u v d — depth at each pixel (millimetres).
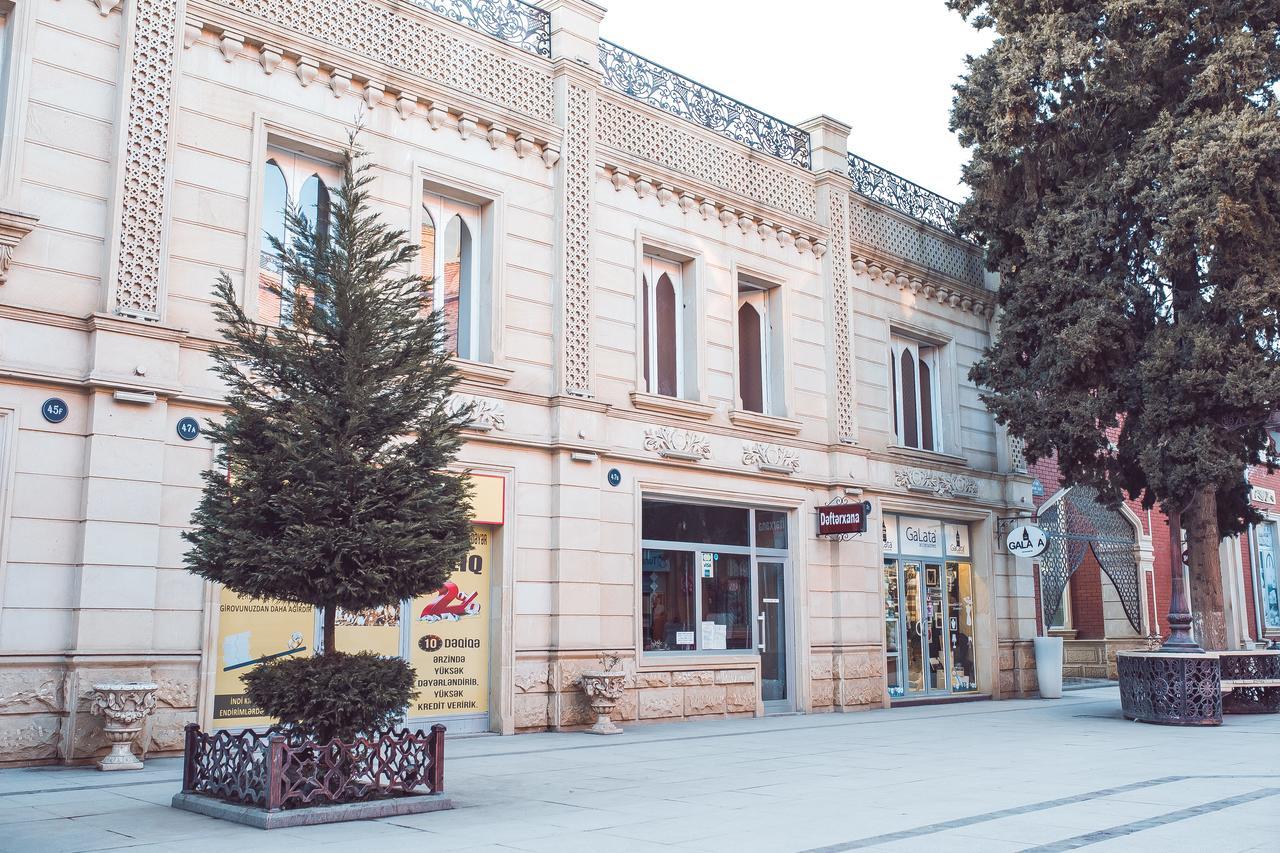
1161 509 17328
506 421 13836
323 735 7820
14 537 9828
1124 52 16328
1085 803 8062
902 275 20578
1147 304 16797
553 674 13898
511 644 13531
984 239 19281
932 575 20609
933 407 21531
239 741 7703
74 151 10609
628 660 14836
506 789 8883
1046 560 23906
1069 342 16578
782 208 18438
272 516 7855
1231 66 15742
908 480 19828
